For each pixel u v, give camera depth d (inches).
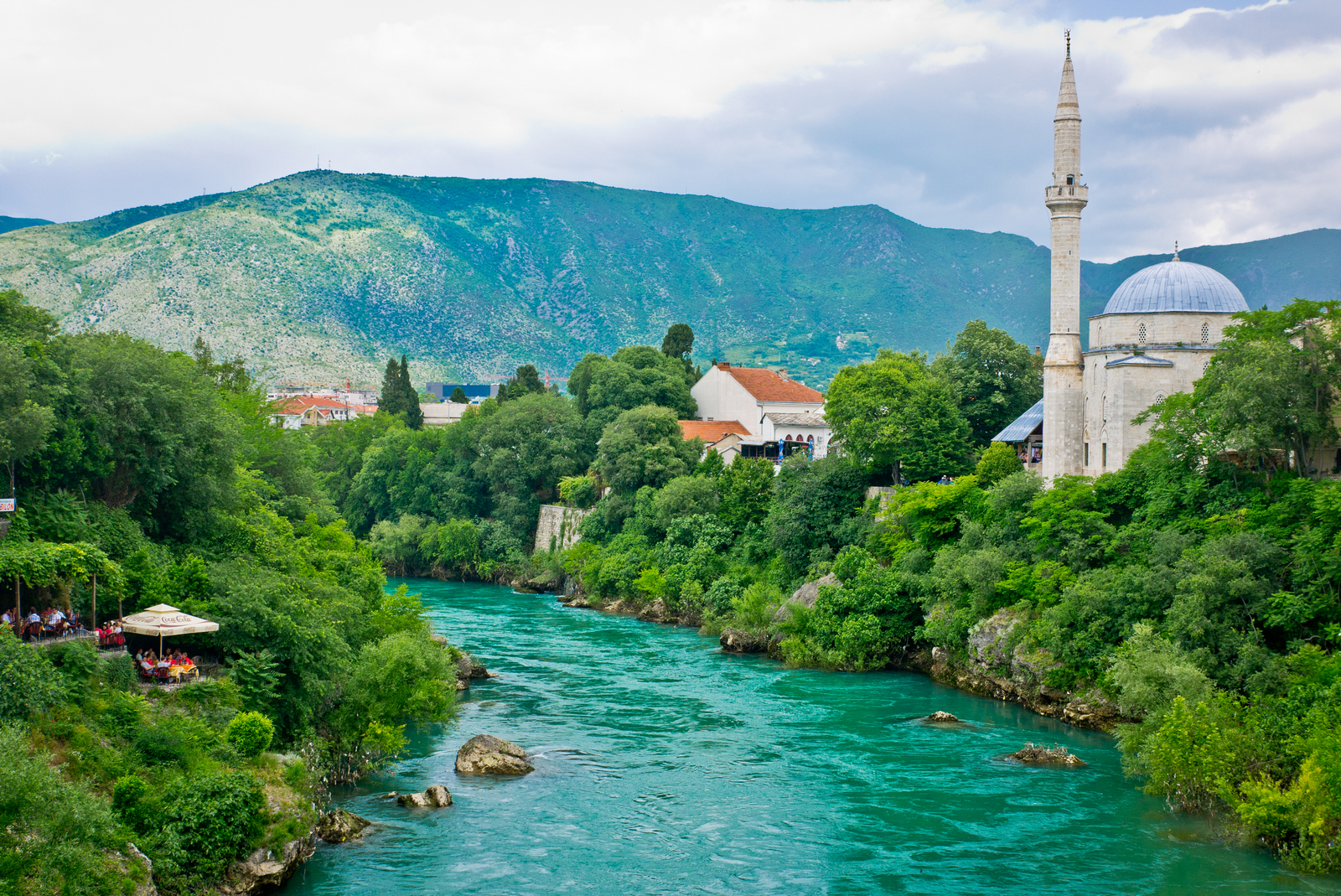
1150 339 3230.8
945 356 4677.7
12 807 1219.2
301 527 3373.5
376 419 7519.7
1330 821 1670.8
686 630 4035.4
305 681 2064.5
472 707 2731.3
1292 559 2233.0
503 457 5999.0
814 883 1638.8
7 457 2004.2
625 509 5113.2
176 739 1657.2
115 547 2214.6
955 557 3189.0
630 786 2100.1
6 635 1536.7
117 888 1289.4
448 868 1684.3
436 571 5964.6
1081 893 1593.3
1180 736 1915.6
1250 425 2448.3
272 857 1574.8
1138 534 2699.3
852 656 3270.2
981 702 2802.7
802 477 4084.6
